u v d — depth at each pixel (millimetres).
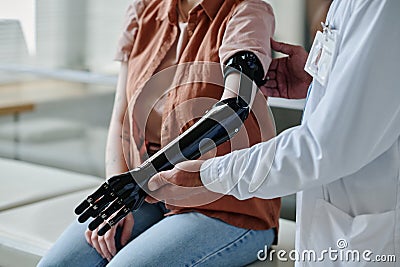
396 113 1749
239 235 2277
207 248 2203
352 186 1864
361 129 1744
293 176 1816
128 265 2131
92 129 3602
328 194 1911
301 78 2346
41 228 2715
